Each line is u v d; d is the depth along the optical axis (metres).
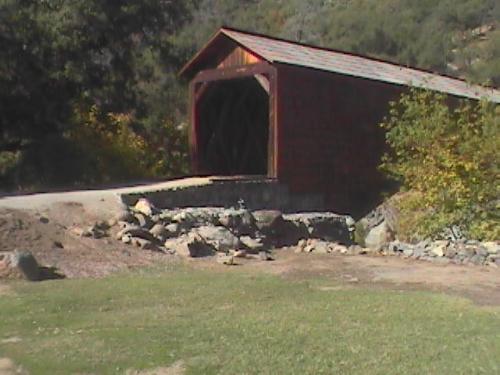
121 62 27.00
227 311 7.80
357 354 6.04
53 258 10.89
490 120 14.07
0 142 24.23
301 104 19.31
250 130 23.64
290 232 15.48
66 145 24.95
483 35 56.16
